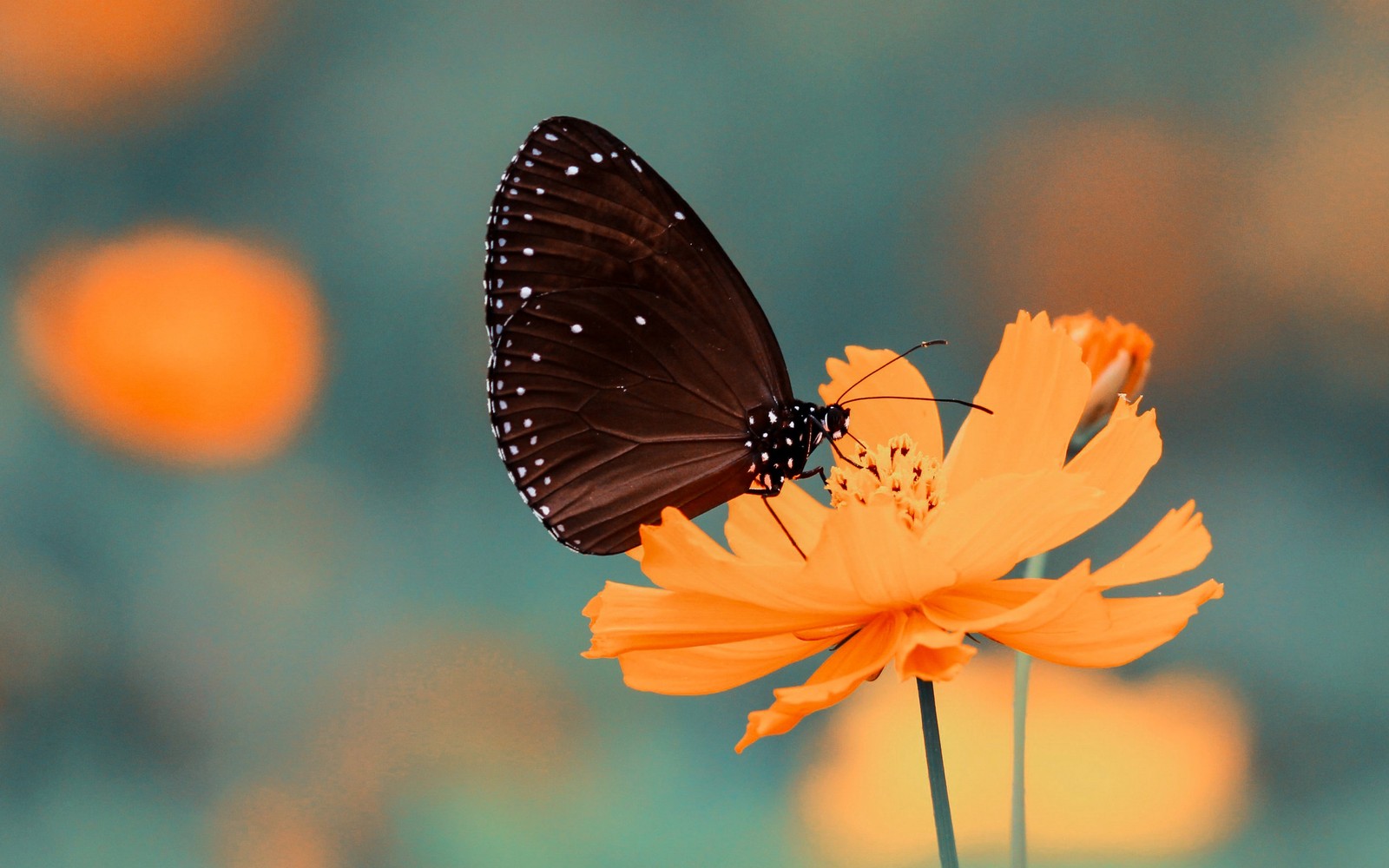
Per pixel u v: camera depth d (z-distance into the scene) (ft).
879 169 7.27
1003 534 2.61
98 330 6.19
